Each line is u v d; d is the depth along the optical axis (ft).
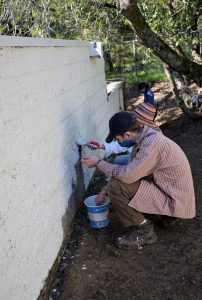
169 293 7.89
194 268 8.64
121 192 9.18
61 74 10.11
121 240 9.52
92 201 10.84
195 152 17.81
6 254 5.99
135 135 9.05
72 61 11.55
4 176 6.02
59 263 8.94
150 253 9.27
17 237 6.44
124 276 8.47
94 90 15.61
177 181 9.14
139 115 10.48
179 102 24.76
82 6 21.39
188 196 9.21
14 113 6.55
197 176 14.03
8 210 6.12
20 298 6.50
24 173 6.91
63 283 8.30
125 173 8.88
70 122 10.93
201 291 7.91
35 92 7.80
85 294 7.95
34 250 7.29
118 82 27.78
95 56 15.65
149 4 20.06
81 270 8.73
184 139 21.43
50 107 8.93
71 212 10.52
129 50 40.78
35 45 7.71
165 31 20.88
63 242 9.43
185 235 10.00
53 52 9.32
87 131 13.37
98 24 22.72
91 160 9.39
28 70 7.38
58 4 20.92
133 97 38.68
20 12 19.61
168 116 29.84
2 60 6.11
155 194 9.18
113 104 23.25
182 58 19.44
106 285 8.20
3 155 6.01
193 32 21.81
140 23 17.16
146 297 7.80
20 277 6.53
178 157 9.05
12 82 6.52
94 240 9.96
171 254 9.19
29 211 7.09
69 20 22.53
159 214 9.26
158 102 34.50
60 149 9.65
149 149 8.76
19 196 6.61
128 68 43.45
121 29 26.09
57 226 8.97
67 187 10.18
